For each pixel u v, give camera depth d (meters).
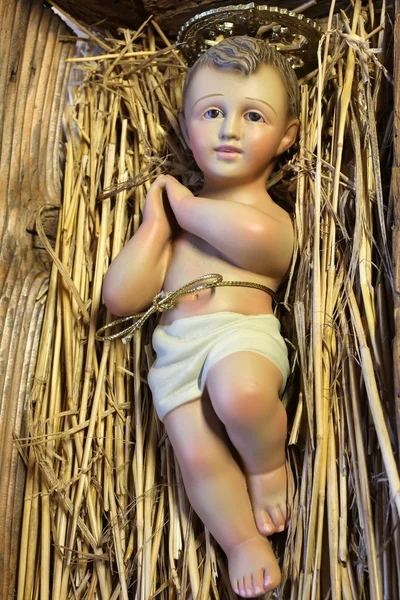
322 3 1.15
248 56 1.00
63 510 1.08
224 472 0.94
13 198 1.16
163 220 1.04
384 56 1.07
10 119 1.18
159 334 1.02
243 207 0.97
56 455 1.08
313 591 0.87
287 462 0.99
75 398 1.12
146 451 1.08
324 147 1.11
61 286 1.16
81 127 1.27
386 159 1.02
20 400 1.10
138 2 1.25
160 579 1.03
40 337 1.15
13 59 1.19
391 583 0.84
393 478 0.81
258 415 0.89
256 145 0.99
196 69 1.04
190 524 1.01
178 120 1.23
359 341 0.91
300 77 1.17
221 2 1.20
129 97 1.27
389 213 0.95
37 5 1.25
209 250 1.01
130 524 1.07
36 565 1.06
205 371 0.93
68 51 1.30
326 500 0.93
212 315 0.96
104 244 1.18
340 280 0.99
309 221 1.03
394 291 0.86
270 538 0.99
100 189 1.24
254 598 0.96
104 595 1.03
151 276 1.03
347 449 0.93
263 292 1.00
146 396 1.12
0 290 1.11
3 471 1.06
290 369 1.03
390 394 0.88
